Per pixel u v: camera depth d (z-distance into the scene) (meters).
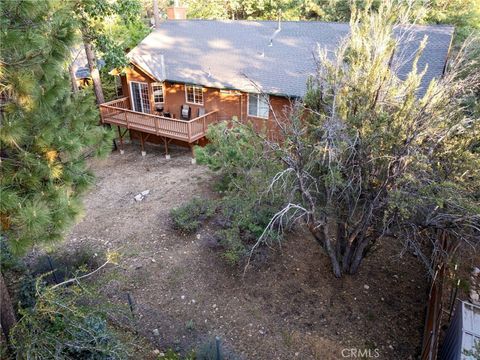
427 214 6.70
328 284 8.74
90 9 14.03
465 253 9.24
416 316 7.95
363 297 8.40
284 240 10.15
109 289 8.62
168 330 7.69
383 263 9.45
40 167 5.75
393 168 6.61
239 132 10.27
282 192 7.54
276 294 8.51
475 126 6.42
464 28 19.70
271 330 7.62
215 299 8.43
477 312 6.37
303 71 13.88
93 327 6.38
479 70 8.10
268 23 18.67
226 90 15.99
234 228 9.14
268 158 7.88
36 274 8.57
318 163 7.13
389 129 6.64
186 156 16.97
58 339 5.70
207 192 13.08
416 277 9.02
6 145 5.64
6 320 6.25
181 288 8.77
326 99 7.61
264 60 16.33
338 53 7.82
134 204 12.68
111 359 6.23
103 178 14.95
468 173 6.48
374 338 7.44
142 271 9.30
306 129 7.60
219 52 17.75
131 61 17.30
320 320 7.84
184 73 17.00
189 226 10.70
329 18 25.61
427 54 13.66
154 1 24.80
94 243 10.48
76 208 6.06
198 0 31.70
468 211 5.86
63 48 5.57
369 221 7.14
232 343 7.35
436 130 6.50
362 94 7.15
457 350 5.76
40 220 4.95
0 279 6.03
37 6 5.12
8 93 5.43
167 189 13.65
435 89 6.63
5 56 5.12
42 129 5.84
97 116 7.63
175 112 18.17
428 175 6.48
